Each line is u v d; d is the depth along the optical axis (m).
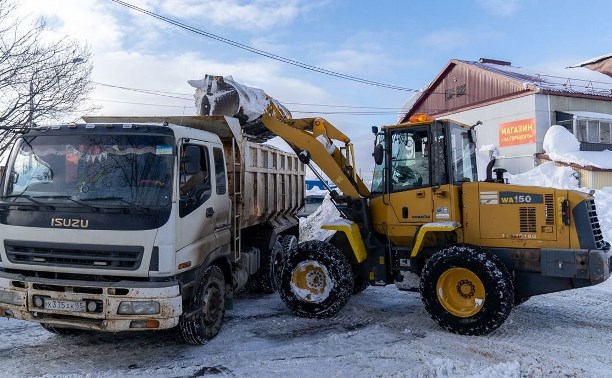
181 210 5.20
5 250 5.13
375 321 6.82
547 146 24.73
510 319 6.80
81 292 4.91
